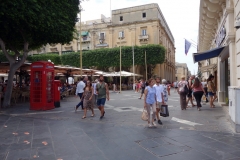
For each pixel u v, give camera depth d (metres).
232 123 6.34
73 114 9.34
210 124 6.93
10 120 7.98
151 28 39.91
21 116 8.88
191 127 6.57
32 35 11.90
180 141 5.16
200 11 12.31
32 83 10.73
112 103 13.49
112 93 24.81
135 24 41.19
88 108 8.57
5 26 10.27
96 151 4.55
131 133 5.97
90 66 39.69
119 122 7.52
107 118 8.31
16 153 4.46
